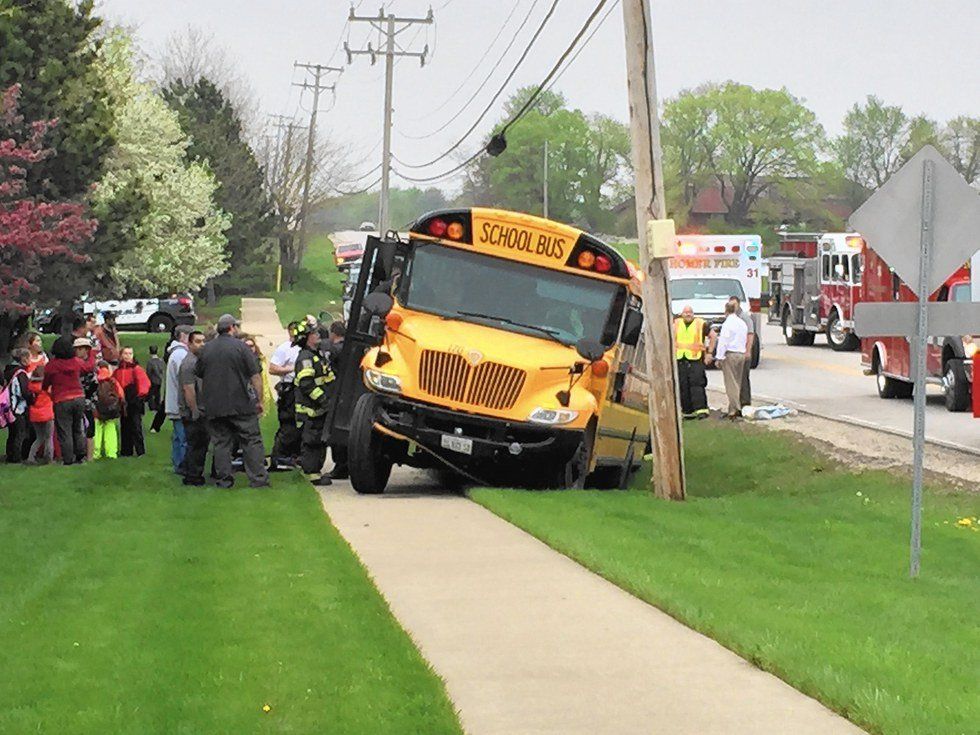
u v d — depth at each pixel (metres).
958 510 21.19
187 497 21.12
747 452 29.30
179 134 78.88
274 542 16.42
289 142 135.75
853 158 159.88
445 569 14.73
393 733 8.91
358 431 21.33
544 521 17.78
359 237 185.00
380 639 11.32
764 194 164.00
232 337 22.39
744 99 158.00
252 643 11.22
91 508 19.92
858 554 16.89
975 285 33.56
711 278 51.41
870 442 29.48
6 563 15.29
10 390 27.17
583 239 21.75
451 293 21.81
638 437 27.42
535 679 10.31
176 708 9.44
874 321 14.73
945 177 14.59
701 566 14.91
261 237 120.44
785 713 9.44
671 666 10.70
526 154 166.00
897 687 9.81
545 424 20.92
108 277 54.12
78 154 47.47
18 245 38.75
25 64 46.44
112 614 12.43
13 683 10.14
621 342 21.92
